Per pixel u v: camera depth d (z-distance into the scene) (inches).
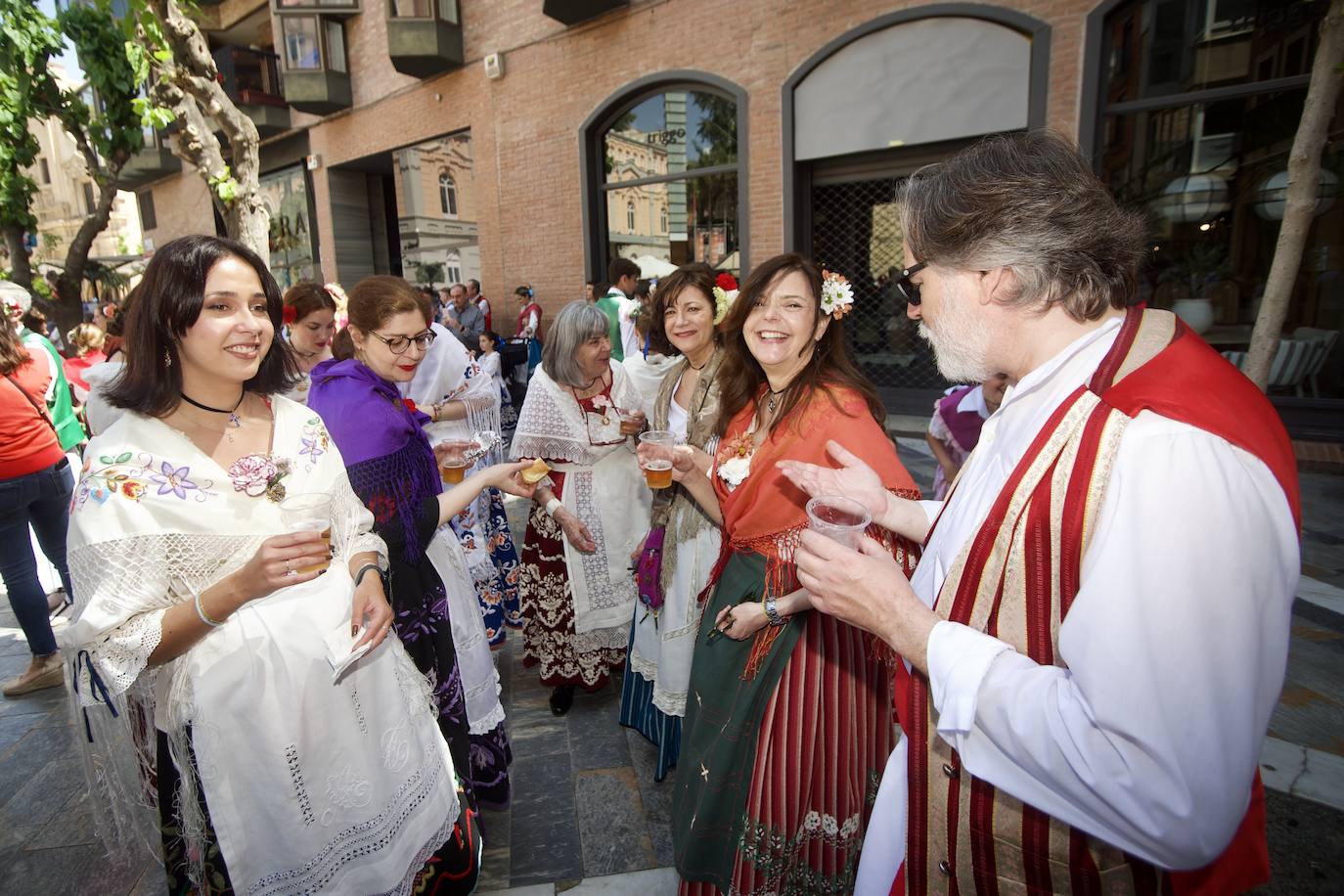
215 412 54.9
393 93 463.2
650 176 355.9
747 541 66.1
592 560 107.3
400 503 71.7
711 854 63.3
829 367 66.6
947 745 40.2
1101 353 35.0
